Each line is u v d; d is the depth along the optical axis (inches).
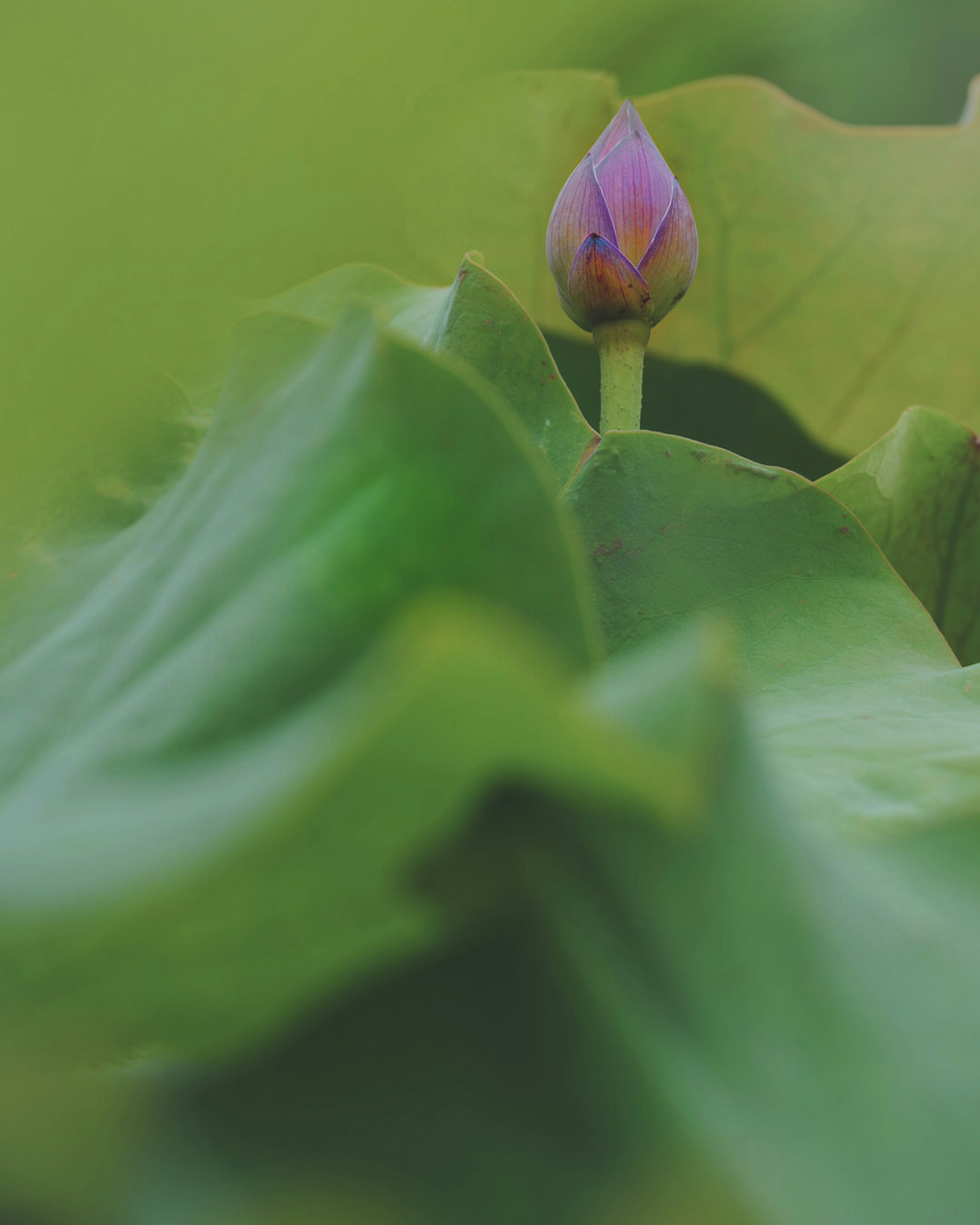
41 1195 14.7
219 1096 16.3
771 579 41.7
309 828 12.7
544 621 18.9
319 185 18.2
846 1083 15.8
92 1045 15.4
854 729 36.1
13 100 17.2
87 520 30.3
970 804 29.1
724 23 49.9
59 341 18.6
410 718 11.2
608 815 15.8
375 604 18.9
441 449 19.8
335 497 20.0
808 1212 14.1
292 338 27.0
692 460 42.6
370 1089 16.1
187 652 20.0
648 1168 13.9
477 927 17.2
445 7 16.9
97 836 15.1
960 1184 15.3
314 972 14.9
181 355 27.5
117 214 17.8
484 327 44.7
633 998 15.0
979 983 19.6
